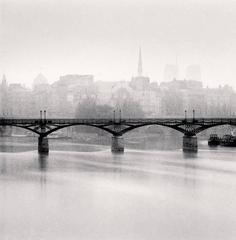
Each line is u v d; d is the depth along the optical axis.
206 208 73.50
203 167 116.88
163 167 116.56
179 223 65.69
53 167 114.19
